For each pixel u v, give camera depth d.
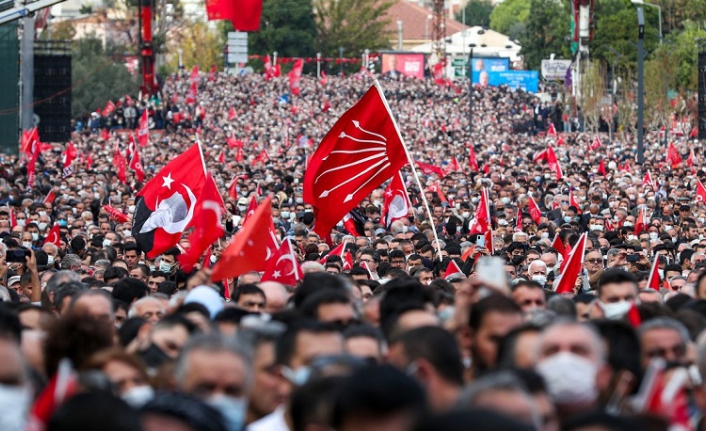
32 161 98.25
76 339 19.88
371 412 12.57
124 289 30.67
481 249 45.41
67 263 43.78
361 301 26.98
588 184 95.56
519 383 13.27
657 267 36.38
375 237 56.25
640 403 15.47
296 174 106.25
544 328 16.88
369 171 39.62
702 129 130.12
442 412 11.55
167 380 18.02
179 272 38.25
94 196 82.25
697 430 16.69
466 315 19.25
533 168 119.69
